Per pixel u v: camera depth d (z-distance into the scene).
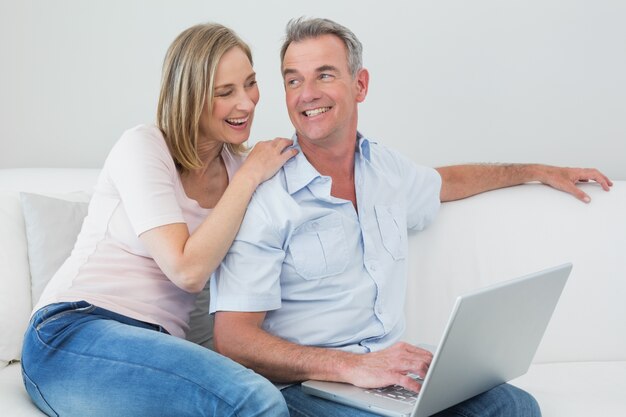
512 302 1.66
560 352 2.35
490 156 2.90
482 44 2.85
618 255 2.37
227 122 2.03
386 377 1.75
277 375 1.86
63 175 2.53
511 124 2.88
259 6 2.88
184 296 2.03
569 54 2.84
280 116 2.91
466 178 2.38
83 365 1.71
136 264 1.96
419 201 2.27
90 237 1.97
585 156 2.88
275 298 1.93
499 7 2.83
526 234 2.37
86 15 2.90
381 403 1.71
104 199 1.99
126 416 1.67
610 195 2.42
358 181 2.11
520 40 2.84
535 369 2.27
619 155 2.88
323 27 2.02
